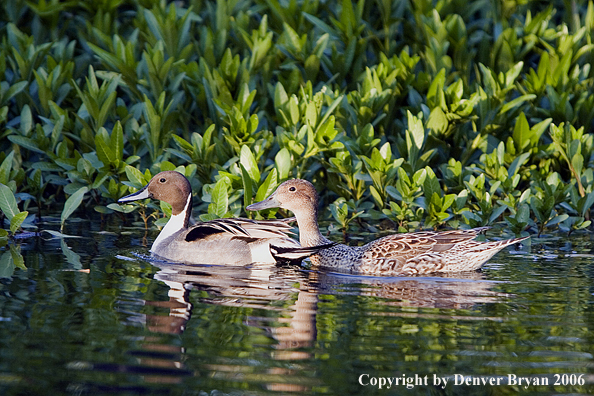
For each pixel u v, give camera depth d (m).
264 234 11.10
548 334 7.68
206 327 7.72
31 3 17.95
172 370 6.61
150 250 11.75
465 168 14.44
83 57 17.41
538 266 10.97
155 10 17.28
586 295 9.24
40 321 7.77
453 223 13.57
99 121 15.20
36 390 6.18
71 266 10.34
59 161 14.25
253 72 16.44
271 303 8.70
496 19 18.20
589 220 14.09
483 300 9.00
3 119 15.00
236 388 6.29
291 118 14.56
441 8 18.02
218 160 14.62
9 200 12.17
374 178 13.84
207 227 11.40
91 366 6.66
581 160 14.27
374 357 6.99
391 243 11.09
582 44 18.08
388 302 8.87
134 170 13.30
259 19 19.33
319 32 18.45
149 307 8.37
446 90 15.54
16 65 17.00
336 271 10.99
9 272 9.84
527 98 15.20
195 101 16.34
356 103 15.27
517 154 14.91
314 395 6.20
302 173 14.88
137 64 16.61
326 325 7.88
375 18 19.42
